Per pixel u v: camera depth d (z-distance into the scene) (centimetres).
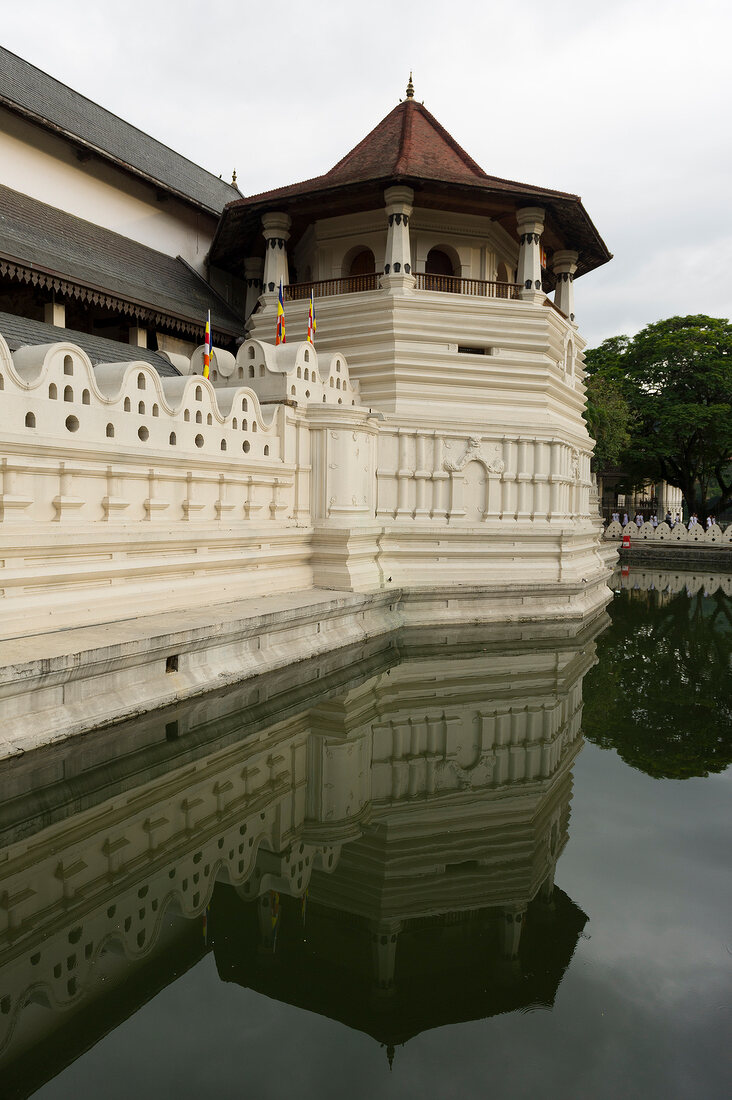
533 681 1272
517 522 1797
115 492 1037
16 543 868
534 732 1023
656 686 1270
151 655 884
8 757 695
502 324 1792
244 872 639
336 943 536
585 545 2117
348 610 1352
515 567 1789
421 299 1745
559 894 604
